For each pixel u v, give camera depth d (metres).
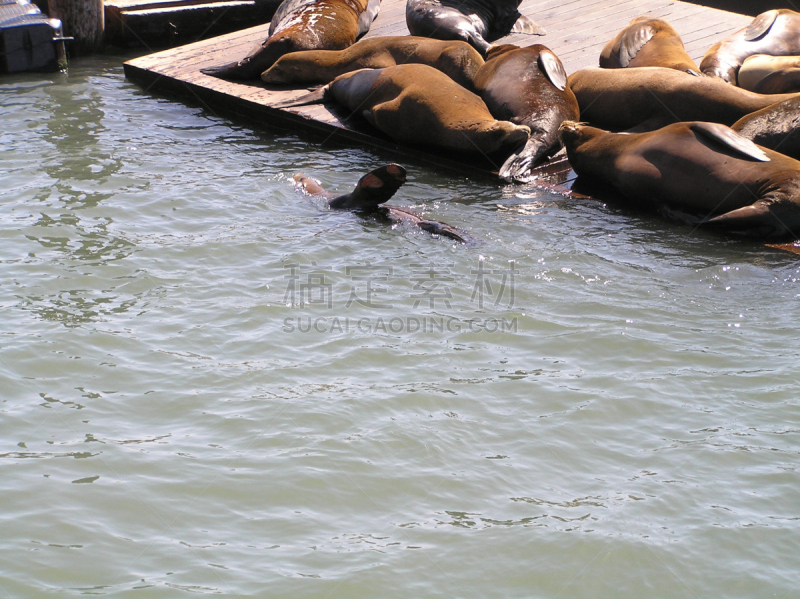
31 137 14.47
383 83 14.71
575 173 13.68
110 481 5.79
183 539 5.26
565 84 14.73
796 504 5.70
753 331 8.19
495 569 5.09
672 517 5.58
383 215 11.20
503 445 6.37
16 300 8.45
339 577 4.96
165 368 7.32
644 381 7.26
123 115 16.25
